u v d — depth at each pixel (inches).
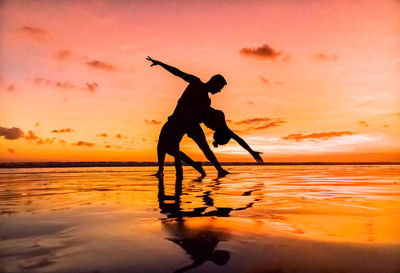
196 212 66.2
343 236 45.4
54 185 138.2
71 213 65.2
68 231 48.9
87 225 53.1
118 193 104.7
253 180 167.3
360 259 35.6
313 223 54.6
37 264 34.2
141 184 143.1
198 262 34.5
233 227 51.3
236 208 71.8
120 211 67.6
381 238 44.3
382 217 60.2
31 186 133.0
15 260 35.5
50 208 72.0
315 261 35.0
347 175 218.4
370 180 166.7
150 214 63.9
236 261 35.0
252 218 59.2
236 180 169.3
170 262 34.6
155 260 35.3
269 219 58.0
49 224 54.1
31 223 54.9
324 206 74.5
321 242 42.3
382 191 109.8
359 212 65.6
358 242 42.2
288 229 49.8
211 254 37.1
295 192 107.5
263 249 39.0
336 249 39.1
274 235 45.8
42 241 43.1
